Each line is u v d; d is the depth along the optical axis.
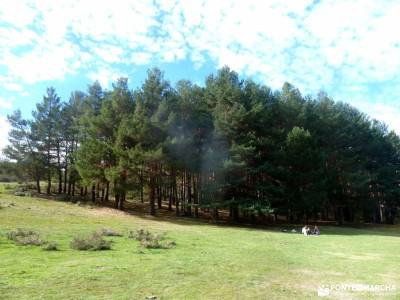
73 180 48.50
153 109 39.56
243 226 36.62
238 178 37.62
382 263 15.38
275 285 10.39
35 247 15.50
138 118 36.84
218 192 37.56
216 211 39.41
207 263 13.45
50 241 17.19
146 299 8.35
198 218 40.59
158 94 40.00
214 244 20.42
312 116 48.22
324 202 43.66
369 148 53.97
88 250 15.48
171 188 45.44
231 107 39.69
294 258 16.14
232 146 37.31
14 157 46.88
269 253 17.50
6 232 19.42
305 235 29.69
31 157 46.88
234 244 20.98
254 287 10.01
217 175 38.16
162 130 37.03
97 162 39.38
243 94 41.06
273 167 38.69
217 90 41.72
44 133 46.91
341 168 50.03
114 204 44.69
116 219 32.97
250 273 11.94
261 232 30.81
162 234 23.19
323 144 49.59
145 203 50.78
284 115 45.94
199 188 40.19
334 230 36.78
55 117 47.50
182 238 22.81
